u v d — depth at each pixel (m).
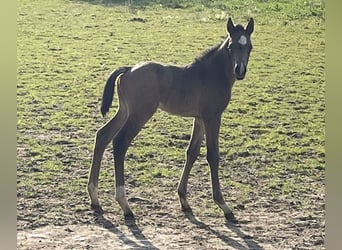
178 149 11.28
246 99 14.62
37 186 9.30
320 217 8.59
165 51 18.72
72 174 9.89
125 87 8.42
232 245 7.56
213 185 8.49
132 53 18.39
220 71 8.67
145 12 24.25
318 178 10.19
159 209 8.72
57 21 22.20
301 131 12.57
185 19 23.28
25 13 23.12
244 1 26.14
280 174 10.35
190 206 8.85
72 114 13.08
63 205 8.66
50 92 14.52
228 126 12.74
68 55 17.98
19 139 11.34
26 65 16.73
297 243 7.71
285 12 24.39
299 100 14.71
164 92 8.50
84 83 15.40
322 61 18.27
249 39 8.55
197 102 8.58
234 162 10.83
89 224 8.08
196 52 18.64
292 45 20.11
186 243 7.57
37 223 8.02
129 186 9.55
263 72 17.02
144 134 11.99
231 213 8.46
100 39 20.00
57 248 7.26
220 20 23.14
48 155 10.66
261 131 12.52
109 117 12.97
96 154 8.53
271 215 8.64
